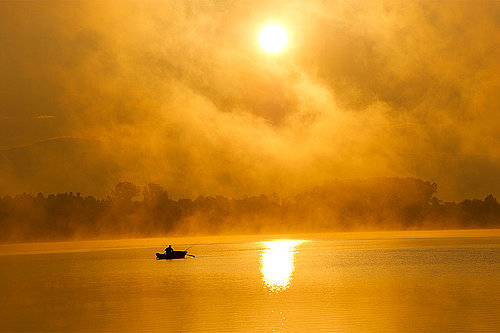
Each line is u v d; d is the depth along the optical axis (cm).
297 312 18275
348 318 17250
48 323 17688
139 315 18488
